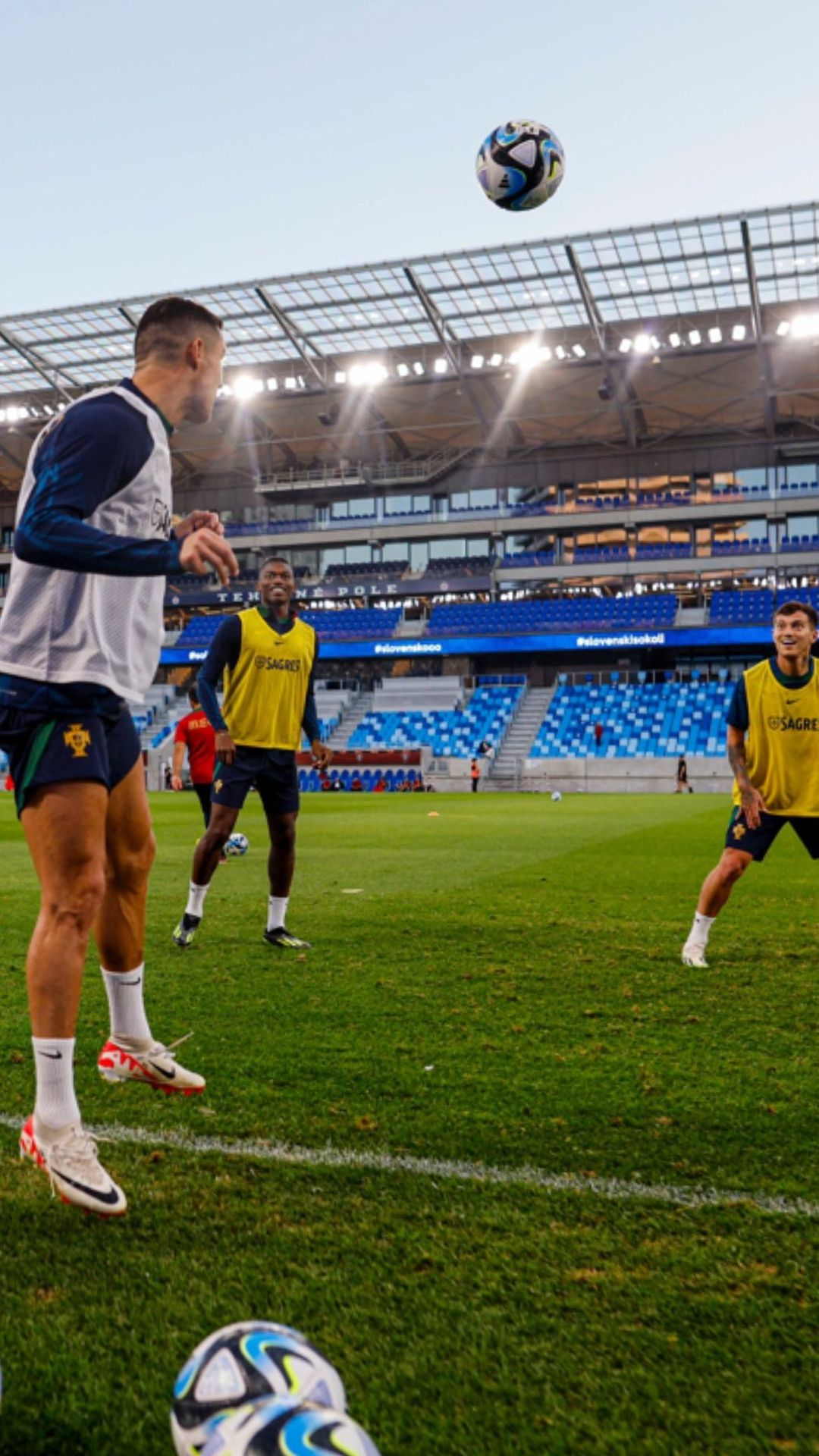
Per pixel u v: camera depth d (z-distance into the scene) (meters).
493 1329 1.73
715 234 31.55
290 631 5.66
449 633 42.25
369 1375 1.60
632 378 38.06
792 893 8.19
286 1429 1.20
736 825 5.11
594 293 34.62
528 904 7.43
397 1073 3.31
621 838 14.12
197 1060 3.46
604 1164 2.51
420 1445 1.44
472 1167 2.49
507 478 44.59
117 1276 1.93
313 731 5.87
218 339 2.71
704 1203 2.26
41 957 2.28
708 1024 3.98
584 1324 1.75
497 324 36.91
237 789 5.62
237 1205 2.26
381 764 37.75
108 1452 1.44
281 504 47.38
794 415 41.09
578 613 42.03
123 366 40.50
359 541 44.75
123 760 2.71
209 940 5.95
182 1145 2.65
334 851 12.18
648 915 6.88
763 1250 2.03
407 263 33.50
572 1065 3.40
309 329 37.62
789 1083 3.20
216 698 5.54
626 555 41.78
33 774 2.35
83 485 2.29
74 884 2.35
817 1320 1.77
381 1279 1.92
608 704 39.69
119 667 2.49
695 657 41.97
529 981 4.80
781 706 4.91
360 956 5.43
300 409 41.59
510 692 41.88
